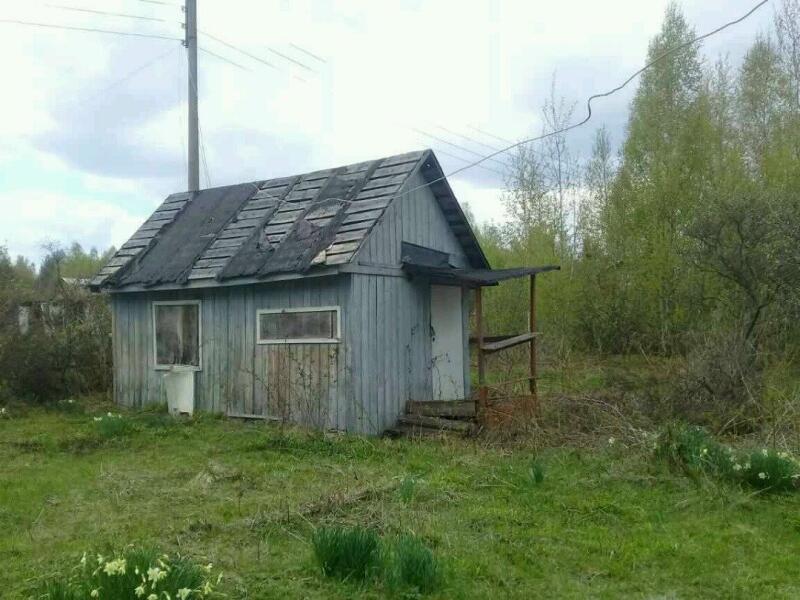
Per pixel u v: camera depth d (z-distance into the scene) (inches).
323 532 222.8
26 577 219.3
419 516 272.8
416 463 377.1
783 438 374.6
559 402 481.1
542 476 327.0
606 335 861.8
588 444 399.5
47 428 499.2
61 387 631.2
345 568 215.2
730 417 434.6
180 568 181.5
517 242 992.9
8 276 768.9
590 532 264.1
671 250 797.2
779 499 299.3
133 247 619.8
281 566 223.0
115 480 345.1
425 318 527.2
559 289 885.8
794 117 898.7
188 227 605.3
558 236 995.9
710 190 759.1
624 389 498.9
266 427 480.7
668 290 801.6
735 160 820.0
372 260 478.3
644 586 217.9
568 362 702.5
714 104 937.5
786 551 245.1
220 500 308.7
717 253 594.2
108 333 678.5
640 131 936.3
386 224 494.3
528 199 1015.6
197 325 551.8
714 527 269.1
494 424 447.2
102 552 227.0
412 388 509.0
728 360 472.1
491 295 920.9
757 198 597.6
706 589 215.6
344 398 461.1
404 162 518.9
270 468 372.5
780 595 210.2
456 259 581.9
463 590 208.2
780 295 590.6
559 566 232.7
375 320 478.6
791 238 575.2
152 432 470.6
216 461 387.9
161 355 581.0
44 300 711.7
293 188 572.7
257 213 564.7
